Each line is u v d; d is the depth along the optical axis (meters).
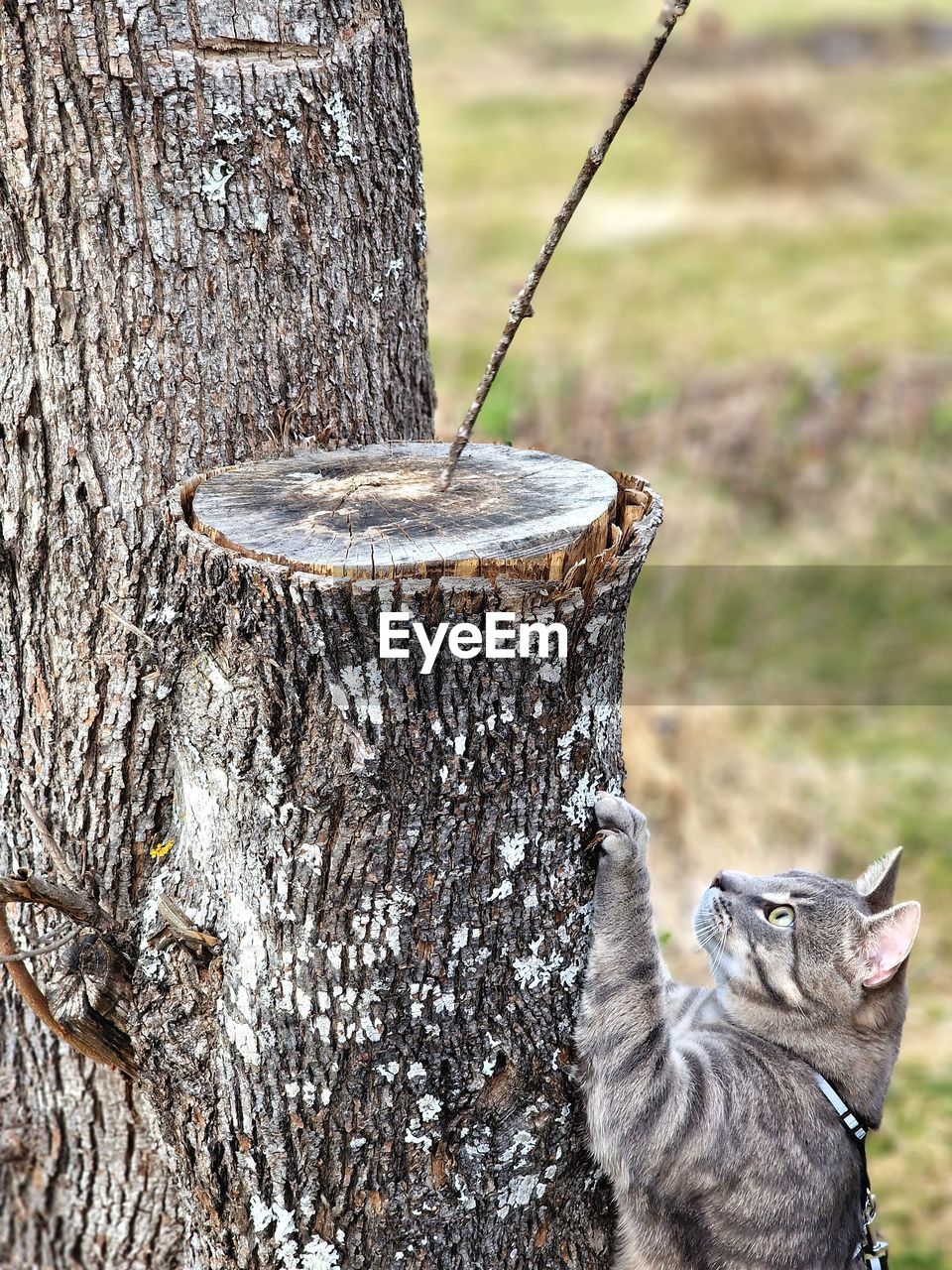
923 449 2.96
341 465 1.06
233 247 1.05
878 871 1.25
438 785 0.96
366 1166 0.99
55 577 1.06
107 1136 1.16
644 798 1.92
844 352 3.39
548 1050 1.02
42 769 1.09
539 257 0.96
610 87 6.59
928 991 1.77
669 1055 1.07
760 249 4.46
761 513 2.79
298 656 0.94
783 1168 1.08
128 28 1.00
